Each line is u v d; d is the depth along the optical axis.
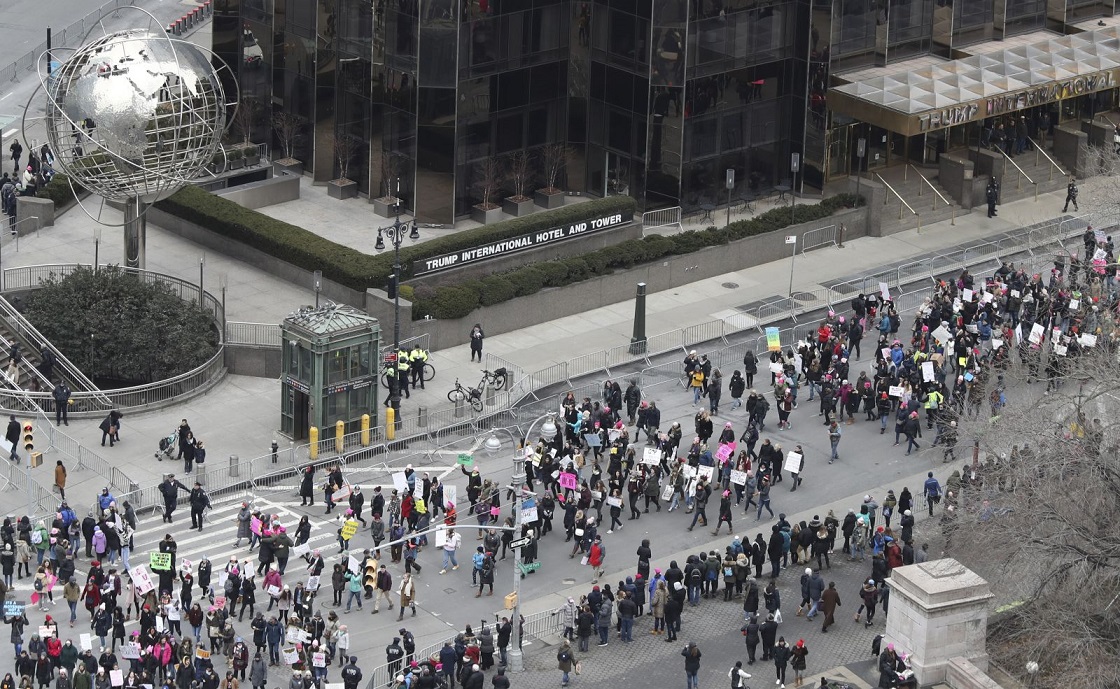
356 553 80.75
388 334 98.25
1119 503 72.94
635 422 92.25
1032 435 74.75
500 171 112.69
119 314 94.38
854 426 93.38
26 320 94.44
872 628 76.75
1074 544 72.31
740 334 103.50
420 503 79.94
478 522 81.62
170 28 142.25
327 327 87.69
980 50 125.44
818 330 99.25
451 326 99.81
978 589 72.06
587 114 115.12
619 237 110.25
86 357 94.19
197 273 105.12
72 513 78.31
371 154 112.81
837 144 119.12
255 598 77.12
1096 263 99.12
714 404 93.88
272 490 85.81
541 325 103.62
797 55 117.19
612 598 75.12
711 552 78.25
